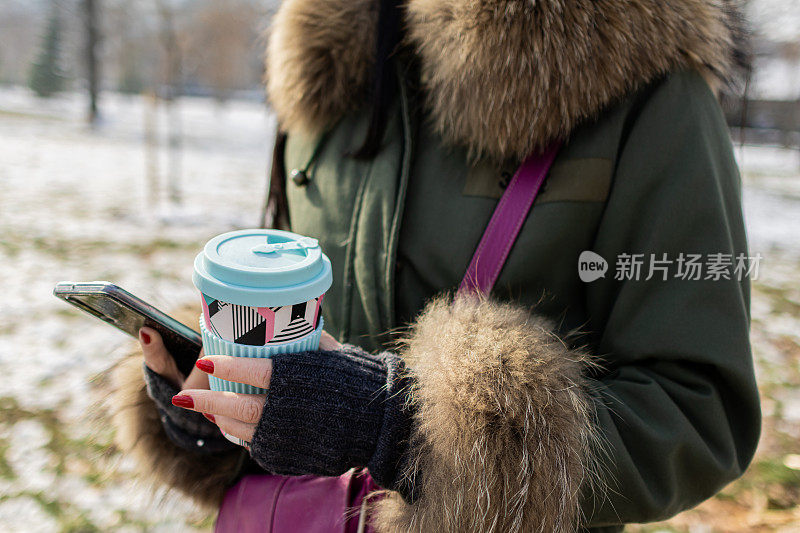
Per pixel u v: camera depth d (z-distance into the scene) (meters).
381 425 0.69
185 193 8.99
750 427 0.80
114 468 1.06
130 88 40.94
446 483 0.68
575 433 0.71
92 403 1.02
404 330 0.98
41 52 31.39
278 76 1.13
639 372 0.81
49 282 4.75
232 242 0.69
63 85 32.78
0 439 2.78
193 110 33.09
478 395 0.69
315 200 1.12
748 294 0.86
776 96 18.20
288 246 0.69
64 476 2.56
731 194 0.86
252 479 0.96
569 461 0.69
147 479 1.00
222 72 29.30
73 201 7.67
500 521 0.67
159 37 11.59
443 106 0.94
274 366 0.65
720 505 2.52
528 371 0.71
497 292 0.91
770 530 2.38
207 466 0.98
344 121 1.13
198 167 12.16
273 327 0.65
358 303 1.02
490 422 0.68
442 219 0.97
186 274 5.11
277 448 0.68
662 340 0.79
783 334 4.43
